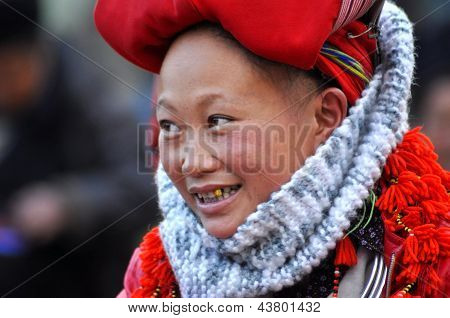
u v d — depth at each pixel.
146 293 3.15
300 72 2.74
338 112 2.81
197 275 2.87
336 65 2.79
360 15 2.78
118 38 2.90
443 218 2.82
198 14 2.65
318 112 2.80
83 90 5.30
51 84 5.25
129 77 5.56
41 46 5.36
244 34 2.61
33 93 5.23
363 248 2.85
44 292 4.72
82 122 5.17
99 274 4.80
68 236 4.74
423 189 2.82
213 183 2.73
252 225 2.74
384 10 2.93
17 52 5.25
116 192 4.91
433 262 2.75
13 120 5.16
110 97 5.35
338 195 2.79
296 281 2.82
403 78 2.85
